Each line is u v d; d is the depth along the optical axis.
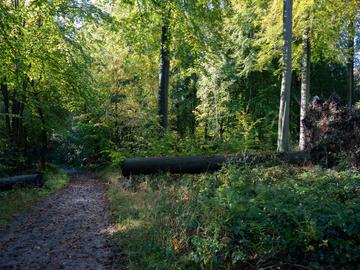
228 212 5.21
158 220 6.38
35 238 6.87
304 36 14.16
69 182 19.75
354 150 8.96
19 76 11.98
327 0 13.18
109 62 24.19
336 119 9.53
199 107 24.34
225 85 22.55
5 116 16.17
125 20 11.97
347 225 4.82
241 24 20.12
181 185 8.71
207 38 12.35
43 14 12.16
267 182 7.19
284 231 4.84
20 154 17.39
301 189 6.03
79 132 30.94
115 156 14.87
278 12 14.20
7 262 5.55
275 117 21.50
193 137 12.49
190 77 29.64
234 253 4.61
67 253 5.95
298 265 4.61
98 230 7.34
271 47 15.74
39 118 18.72
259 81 23.23
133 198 9.26
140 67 23.02
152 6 10.55
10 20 10.10
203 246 4.77
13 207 9.59
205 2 11.39
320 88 28.02
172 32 12.23
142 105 24.70
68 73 13.30
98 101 16.47
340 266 4.65
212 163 9.70
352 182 6.57
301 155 9.56
